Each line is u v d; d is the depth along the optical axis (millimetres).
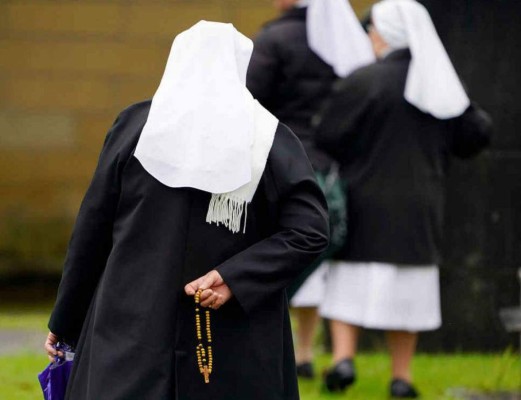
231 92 12695
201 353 12500
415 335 22703
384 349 27141
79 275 13133
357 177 22203
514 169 26984
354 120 22000
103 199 12961
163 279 12516
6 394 22391
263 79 23703
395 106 21984
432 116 22141
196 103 12609
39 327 31219
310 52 23812
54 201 36531
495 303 27000
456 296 27031
